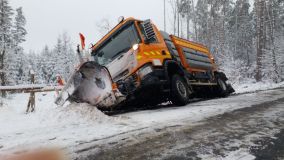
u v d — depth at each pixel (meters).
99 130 4.46
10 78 30.84
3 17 31.20
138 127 4.50
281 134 3.59
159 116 5.64
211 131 3.94
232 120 4.73
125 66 6.90
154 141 3.52
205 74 10.98
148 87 6.88
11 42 34.00
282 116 4.91
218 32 40.75
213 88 11.72
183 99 7.97
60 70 54.81
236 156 2.77
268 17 37.81
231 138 3.49
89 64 6.13
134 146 3.33
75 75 6.36
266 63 32.25
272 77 30.77
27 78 45.22
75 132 4.45
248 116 5.05
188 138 3.59
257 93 10.80
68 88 6.60
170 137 3.69
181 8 38.72
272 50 30.98
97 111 5.68
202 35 40.91
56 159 3.02
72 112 5.72
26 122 5.73
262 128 4.00
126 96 6.75
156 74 7.06
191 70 9.75
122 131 4.25
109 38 7.81
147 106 8.83
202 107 6.88
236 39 48.72
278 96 8.73
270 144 3.15
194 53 10.43
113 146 3.39
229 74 30.98
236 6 53.38
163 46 7.98
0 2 31.16
